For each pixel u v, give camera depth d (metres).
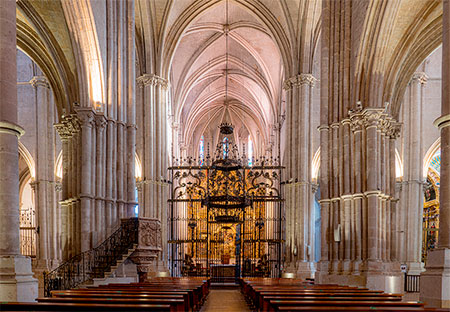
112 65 18.80
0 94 9.65
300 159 28.12
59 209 26.64
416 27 17.67
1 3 9.78
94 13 17.42
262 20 30.66
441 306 9.08
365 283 15.02
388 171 17.56
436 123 9.82
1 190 9.52
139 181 28.86
